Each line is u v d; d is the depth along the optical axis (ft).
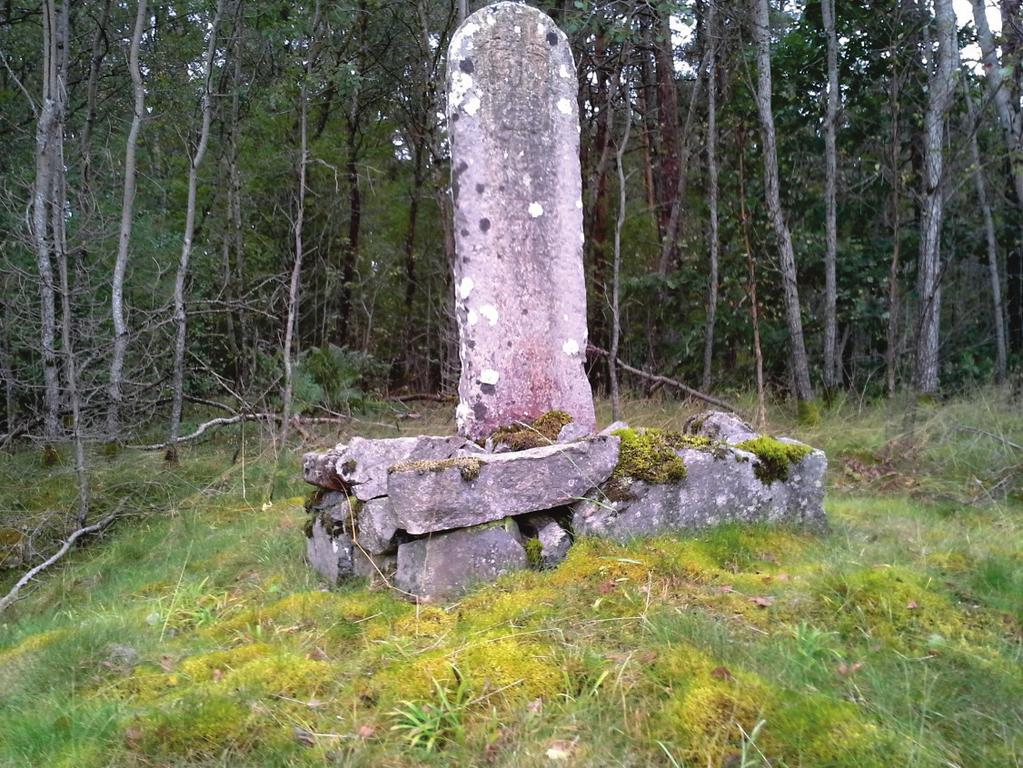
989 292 40.06
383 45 41.68
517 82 13.26
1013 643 8.27
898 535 12.75
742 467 12.08
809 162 36.24
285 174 41.63
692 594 9.40
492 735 6.64
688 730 6.41
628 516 11.21
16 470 22.84
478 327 12.98
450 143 13.24
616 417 25.88
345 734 6.85
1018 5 26.66
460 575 10.20
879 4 31.89
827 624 8.59
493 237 13.05
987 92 28.37
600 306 36.17
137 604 12.17
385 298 53.88
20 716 7.67
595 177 35.76
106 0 31.22
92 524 19.06
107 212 29.43
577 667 7.51
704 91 38.27
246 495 20.81
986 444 20.66
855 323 34.17
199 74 37.17
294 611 10.11
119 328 23.07
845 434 23.70
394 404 34.86
